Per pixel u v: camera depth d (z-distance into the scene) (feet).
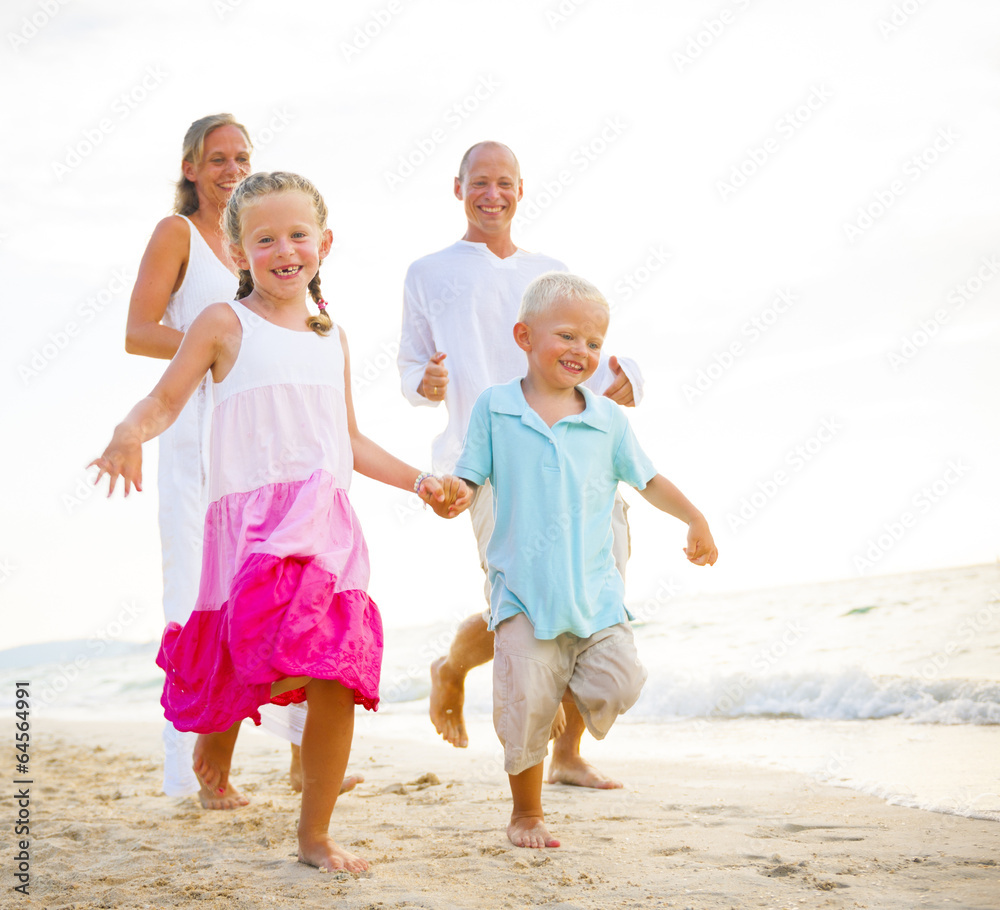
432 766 14.67
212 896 6.77
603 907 6.25
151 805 10.98
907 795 9.76
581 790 11.10
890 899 6.18
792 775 11.69
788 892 6.46
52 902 6.83
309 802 7.67
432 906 6.32
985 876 6.64
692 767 13.02
